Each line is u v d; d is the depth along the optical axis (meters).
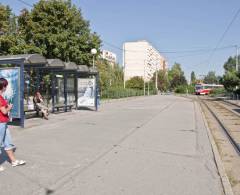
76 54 31.73
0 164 8.53
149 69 119.81
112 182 7.18
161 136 13.31
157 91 96.88
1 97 7.98
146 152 10.20
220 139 13.94
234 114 26.02
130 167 8.43
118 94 50.78
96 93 24.44
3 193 6.43
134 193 6.52
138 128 15.44
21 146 10.82
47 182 7.11
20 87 14.86
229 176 8.08
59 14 30.67
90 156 9.53
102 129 14.88
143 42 115.69
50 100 22.72
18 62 14.84
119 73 83.50
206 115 25.05
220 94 78.31
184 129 15.54
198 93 89.06
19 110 14.95
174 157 9.63
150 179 7.45
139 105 33.09
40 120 17.78
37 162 8.76
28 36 30.73
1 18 29.95
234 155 10.70
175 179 7.48
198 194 6.52
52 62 18.31
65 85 22.55
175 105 34.66
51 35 29.98
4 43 29.25
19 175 7.60
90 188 6.77
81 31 32.75
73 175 7.64
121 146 11.05
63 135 13.09
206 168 8.48
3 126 8.02
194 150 10.72
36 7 30.55
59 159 9.12
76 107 24.72
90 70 23.83
